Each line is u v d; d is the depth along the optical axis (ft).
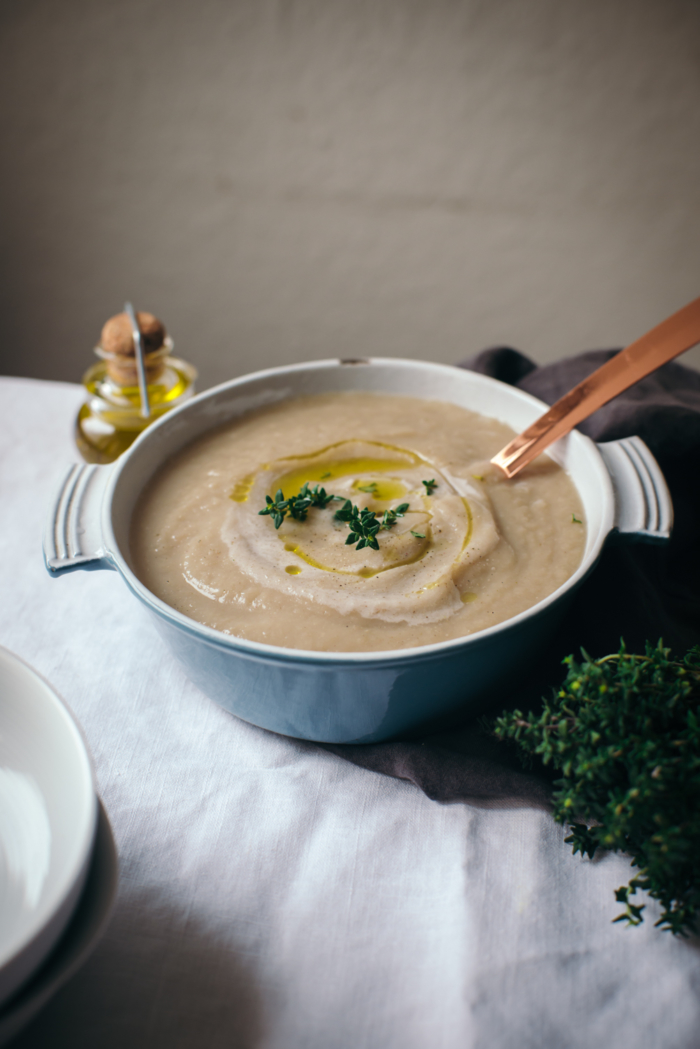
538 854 1.77
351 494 2.19
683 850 1.57
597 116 3.70
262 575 2.01
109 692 2.02
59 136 4.00
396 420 2.40
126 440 2.48
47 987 1.38
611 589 2.04
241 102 3.84
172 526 2.13
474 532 2.09
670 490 2.26
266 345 4.60
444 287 4.27
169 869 1.76
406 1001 1.63
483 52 3.63
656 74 3.59
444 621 1.95
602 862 1.76
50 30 3.73
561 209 3.94
